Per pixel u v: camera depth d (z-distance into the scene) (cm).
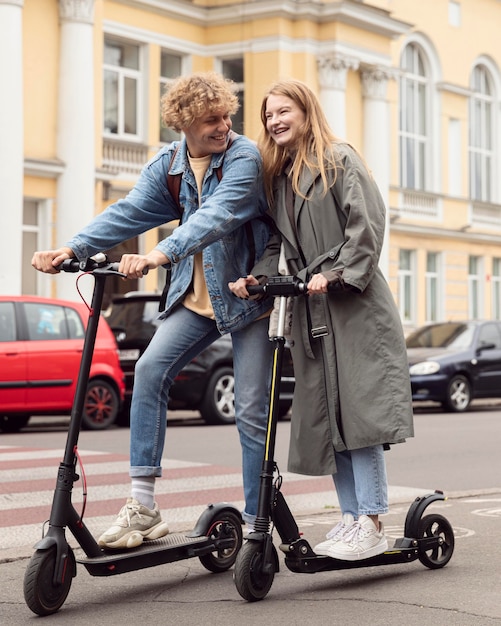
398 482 969
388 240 3169
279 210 541
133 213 543
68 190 2298
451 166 3503
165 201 552
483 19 3625
